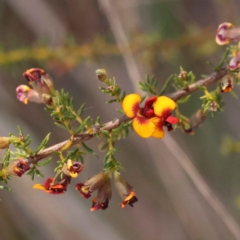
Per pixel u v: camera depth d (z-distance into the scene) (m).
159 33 0.37
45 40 0.36
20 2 0.42
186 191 0.47
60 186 0.29
